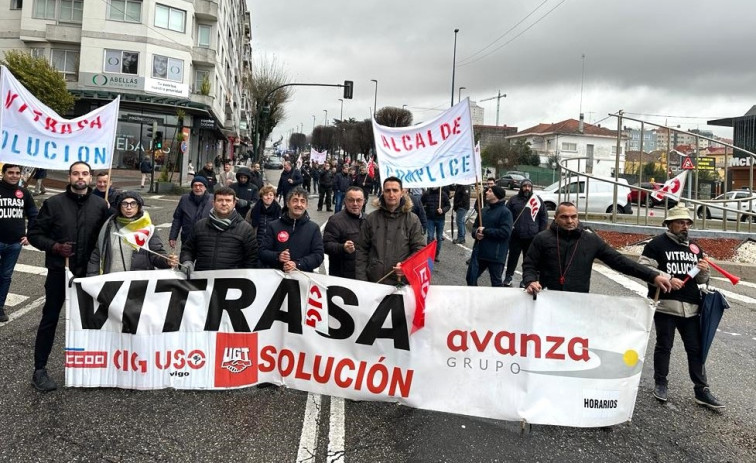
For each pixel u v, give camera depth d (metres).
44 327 4.54
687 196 14.30
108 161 6.72
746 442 4.19
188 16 36.56
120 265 4.87
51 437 3.78
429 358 4.54
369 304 4.64
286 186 17.20
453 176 7.62
